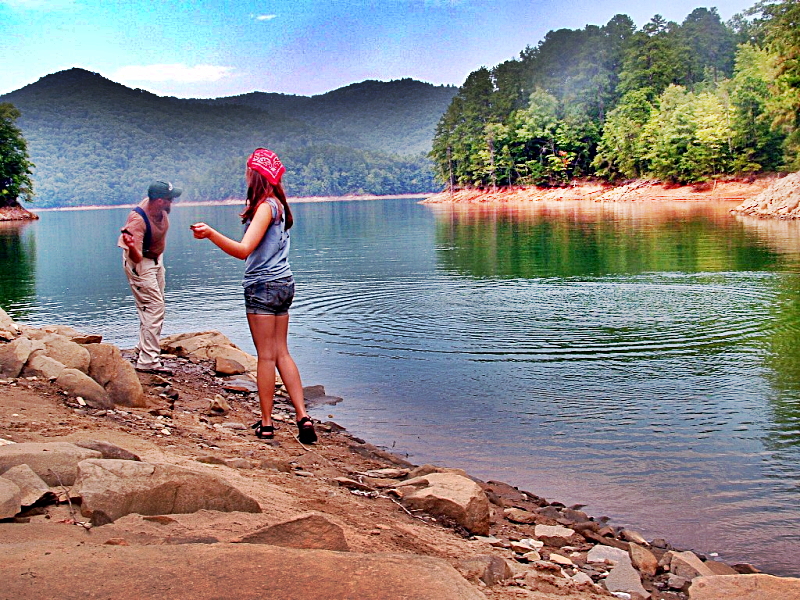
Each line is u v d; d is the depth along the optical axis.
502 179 112.62
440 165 135.62
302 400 6.95
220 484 4.09
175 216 106.25
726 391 9.53
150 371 9.30
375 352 12.14
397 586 3.01
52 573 2.97
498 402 9.27
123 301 19.09
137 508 3.81
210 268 27.34
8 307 18.28
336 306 16.94
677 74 95.69
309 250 34.09
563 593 4.21
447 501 5.25
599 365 11.02
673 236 33.66
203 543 3.47
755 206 48.47
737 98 74.38
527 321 14.53
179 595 2.85
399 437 7.99
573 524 5.63
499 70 125.19
